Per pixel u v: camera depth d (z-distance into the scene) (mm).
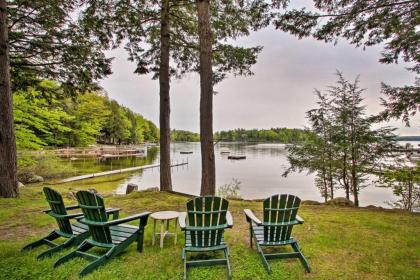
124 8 6840
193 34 8453
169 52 8438
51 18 6887
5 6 6246
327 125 8844
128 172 23891
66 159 31203
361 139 7855
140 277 2578
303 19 5500
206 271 2756
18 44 7031
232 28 7461
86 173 21156
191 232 2752
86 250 3148
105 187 15523
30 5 6535
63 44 7238
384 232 4074
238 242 3645
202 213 2748
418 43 5500
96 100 35500
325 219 4844
